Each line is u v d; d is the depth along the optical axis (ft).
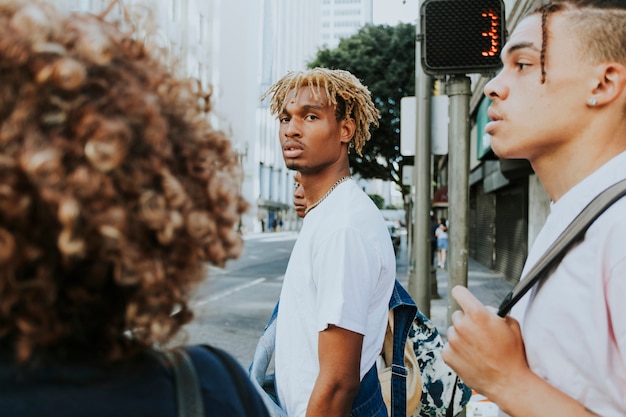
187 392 2.42
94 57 2.20
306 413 5.08
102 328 2.28
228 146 2.74
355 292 5.14
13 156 1.96
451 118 13.15
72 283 2.16
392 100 64.03
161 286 2.30
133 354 2.37
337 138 6.21
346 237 5.27
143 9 2.78
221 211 2.59
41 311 2.06
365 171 79.92
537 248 4.09
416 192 17.85
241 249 2.73
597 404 3.28
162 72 2.60
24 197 1.96
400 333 6.20
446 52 12.69
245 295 35.19
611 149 3.82
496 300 33.63
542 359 3.53
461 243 13.01
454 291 3.76
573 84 3.83
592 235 3.35
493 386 3.49
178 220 2.25
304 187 6.31
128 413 2.25
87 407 2.19
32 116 2.02
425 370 6.64
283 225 242.58
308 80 6.07
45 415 2.13
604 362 3.22
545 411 3.30
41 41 2.08
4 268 1.98
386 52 63.46
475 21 12.53
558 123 3.88
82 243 2.01
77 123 2.04
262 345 6.34
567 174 3.95
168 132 2.40
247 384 2.68
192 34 131.64
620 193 3.32
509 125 4.07
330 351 5.04
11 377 2.15
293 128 6.07
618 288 3.13
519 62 4.08
